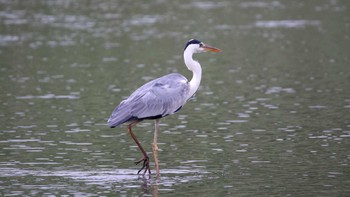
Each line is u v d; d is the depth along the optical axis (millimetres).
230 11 41469
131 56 27344
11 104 18953
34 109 18312
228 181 12227
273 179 12273
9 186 12031
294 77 22469
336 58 26047
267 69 24203
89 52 28422
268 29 34562
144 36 32688
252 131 15742
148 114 12812
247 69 24328
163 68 24516
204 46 13539
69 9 42469
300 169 12844
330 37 31531
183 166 13266
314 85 21000
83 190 11812
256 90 20547
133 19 38562
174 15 40094
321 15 39188
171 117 17453
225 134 15562
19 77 23141
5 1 45750
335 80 21672
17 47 29844
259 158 13641
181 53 27906
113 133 15906
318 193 11430
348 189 11625
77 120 17078
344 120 16484
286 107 18125
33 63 25953
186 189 11812
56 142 15070
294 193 11453
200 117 17312
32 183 12227
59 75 23484
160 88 13031
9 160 13672
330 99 18922
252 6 43469
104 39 31844
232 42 30844
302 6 43219
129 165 13406
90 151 14383
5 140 15180
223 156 13844
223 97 19703
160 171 12969
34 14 40312
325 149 14109
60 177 12602
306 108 17922
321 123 16266
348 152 13867
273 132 15594
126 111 12750
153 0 46406
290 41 30719
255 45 29875
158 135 15688
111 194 11586
